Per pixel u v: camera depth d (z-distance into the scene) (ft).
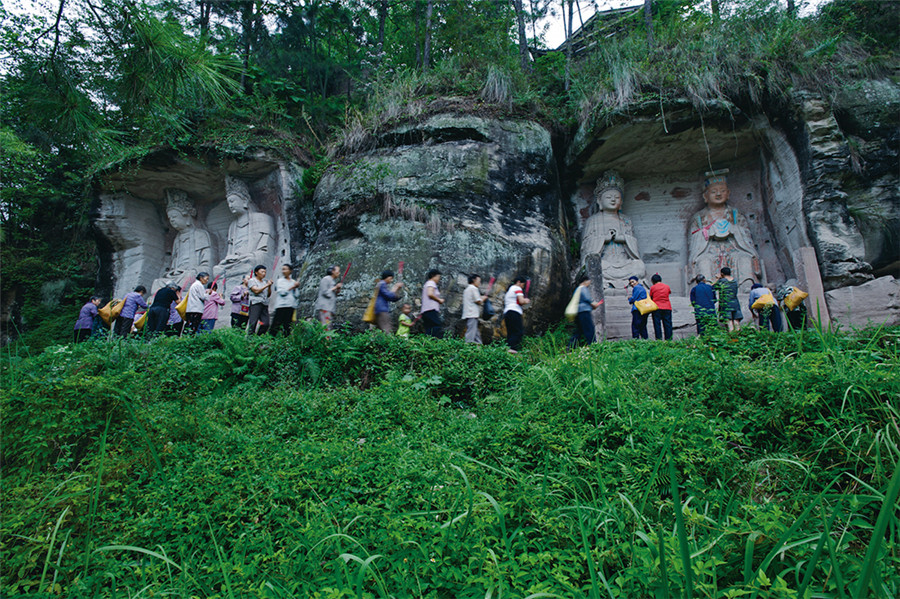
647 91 35.76
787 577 8.36
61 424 11.22
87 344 19.72
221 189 46.44
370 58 51.65
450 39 45.70
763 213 38.01
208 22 45.14
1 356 13.65
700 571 7.51
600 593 8.31
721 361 15.08
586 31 47.29
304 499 11.11
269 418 16.29
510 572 8.32
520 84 39.68
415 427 15.43
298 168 42.34
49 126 19.97
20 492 10.03
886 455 10.98
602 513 9.73
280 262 41.39
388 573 8.82
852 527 9.51
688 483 10.57
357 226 34.22
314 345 22.41
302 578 8.97
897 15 38.04
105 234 45.93
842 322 29.73
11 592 8.72
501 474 11.39
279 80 46.03
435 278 26.96
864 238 32.63
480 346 22.76
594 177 41.70
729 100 34.96
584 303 26.76
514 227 34.42
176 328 35.73
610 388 13.87
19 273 48.06
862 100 34.12
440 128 36.29
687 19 40.42
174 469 11.78
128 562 9.53
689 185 41.06
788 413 12.75
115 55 18.48
